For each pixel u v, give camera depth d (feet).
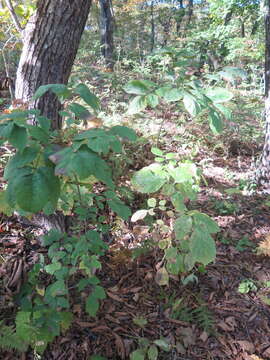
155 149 7.25
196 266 8.72
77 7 7.96
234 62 34.09
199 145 15.49
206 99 6.02
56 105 8.46
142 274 8.24
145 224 9.64
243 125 18.20
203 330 7.16
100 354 6.46
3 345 5.76
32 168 4.18
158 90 6.09
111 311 7.31
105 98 19.77
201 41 31.83
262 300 7.93
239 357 6.66
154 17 68.69
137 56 37.32
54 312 5.83
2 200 6.19
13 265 7.54
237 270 8.84
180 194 6.74
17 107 7.95
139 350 6.39
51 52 8.00
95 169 3.93
